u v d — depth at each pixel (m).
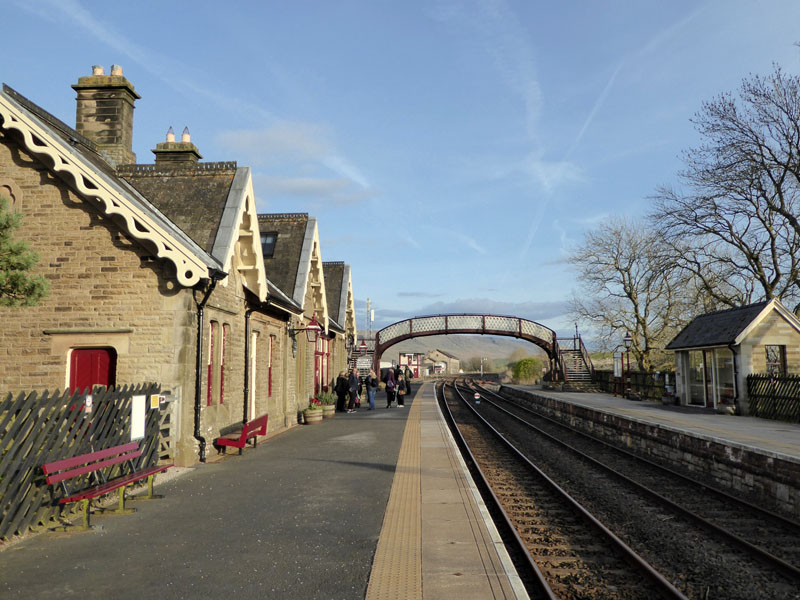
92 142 14.44
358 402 27.05
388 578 5.29
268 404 16.81
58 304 11.39
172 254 10.97
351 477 9.99
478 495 8.62
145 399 9.02
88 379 11.52
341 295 33.22
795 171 25.94
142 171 14.48
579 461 14.94
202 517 7.42
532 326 47.66
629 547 7.20
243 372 14.52
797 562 7.07
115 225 11.49
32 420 6.79
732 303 29.81
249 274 14.43
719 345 21.03
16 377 11.29
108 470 8.59
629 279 39.31
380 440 14.95
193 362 11.48
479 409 33.22
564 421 27.02
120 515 7.54
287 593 4.98
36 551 6.14
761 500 10.49
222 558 5.88
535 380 63.31
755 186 26.97
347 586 5.12
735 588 6.15
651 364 41.81
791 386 17.28
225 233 12.83
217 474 10.25
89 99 15.09
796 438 12.83
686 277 31.12
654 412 20.95
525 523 8.73
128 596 4.94
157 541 6.45
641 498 10.52
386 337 48.25
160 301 11.30
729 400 21.00
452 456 12.29
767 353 20.27
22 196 11.56
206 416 12.09
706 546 7.59
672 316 37.38
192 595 4.96
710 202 28.61
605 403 26.33
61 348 11.30
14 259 7.95
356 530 6.81
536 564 6.43
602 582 6.21
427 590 4.99
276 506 7.97
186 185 14.11
